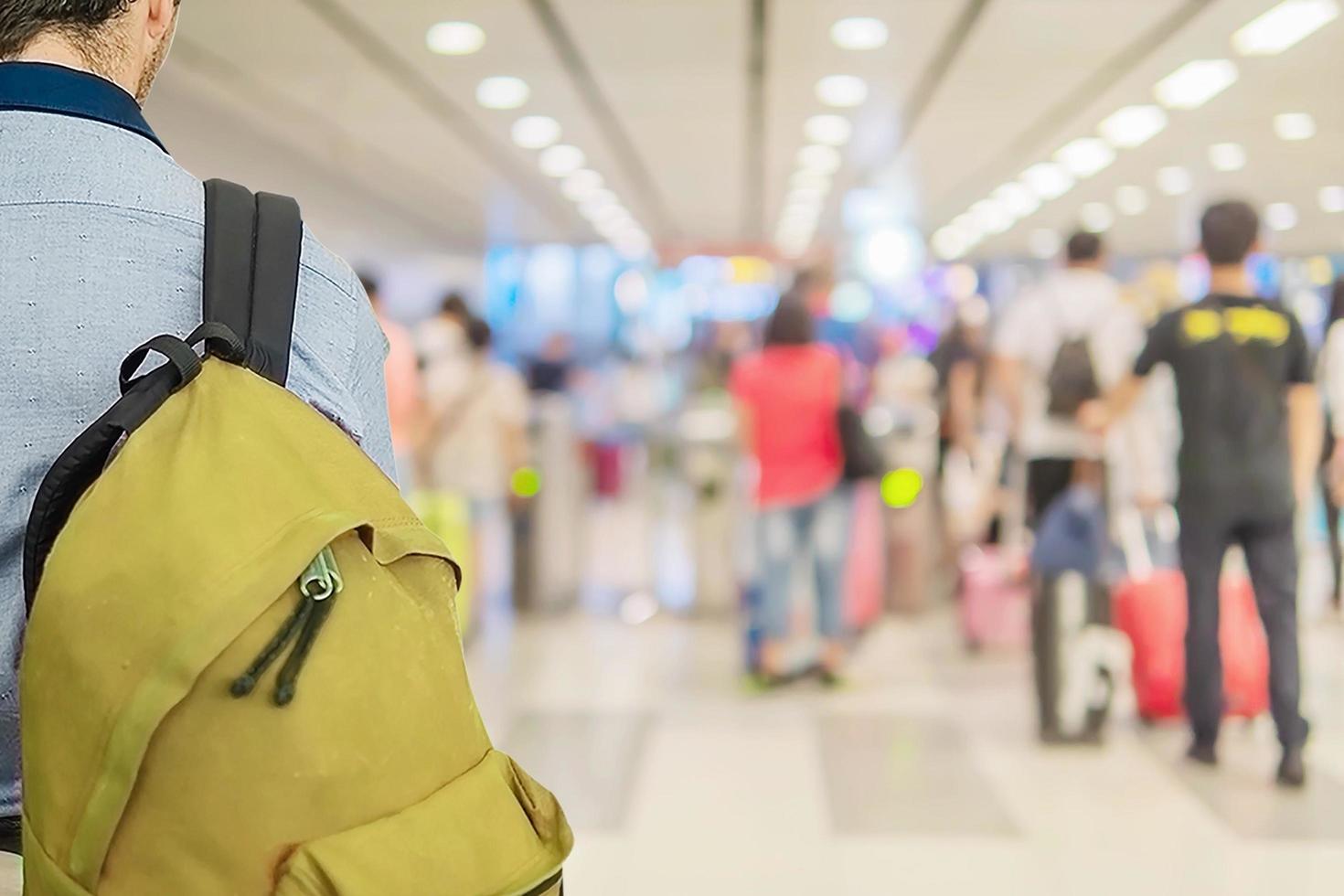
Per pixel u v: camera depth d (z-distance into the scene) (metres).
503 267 18.58
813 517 5.28
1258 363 3.96
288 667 0.77
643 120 8.05
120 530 0.81
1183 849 3.41
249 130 8.43
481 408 6.38
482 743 0.87
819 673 5.32
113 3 0.99
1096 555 4.41
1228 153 9.08
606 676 5.59
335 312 0.98
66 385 0.92
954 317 7.96
